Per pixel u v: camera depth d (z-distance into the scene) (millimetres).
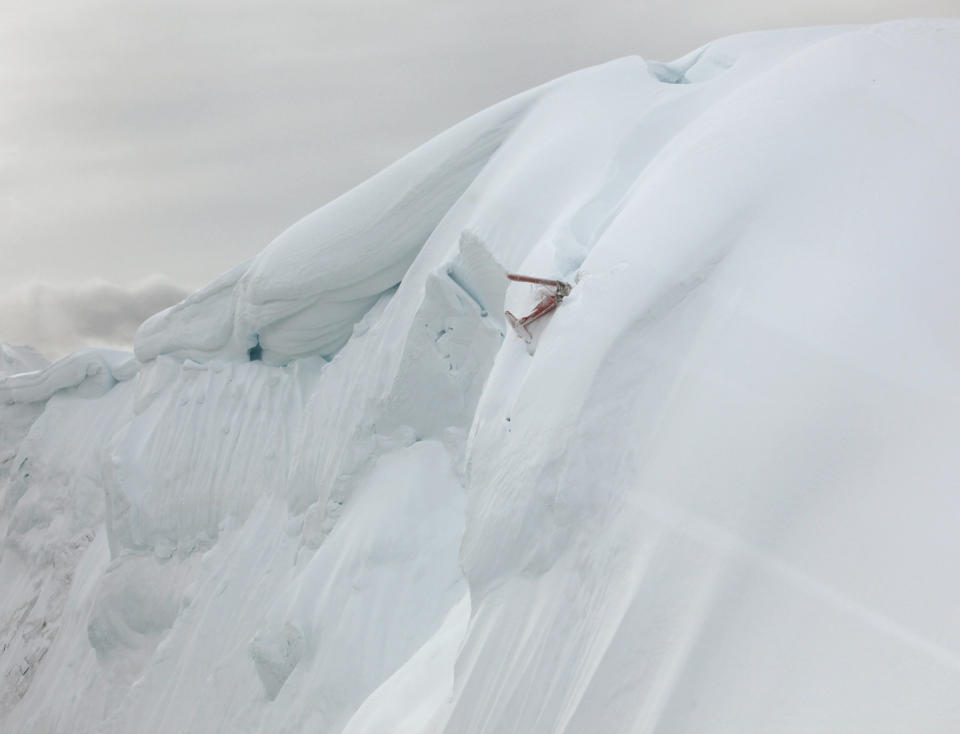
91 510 29266
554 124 17312
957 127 10570
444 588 16219
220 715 18875
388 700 12305
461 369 17125
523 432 10422
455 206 18641
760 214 10195
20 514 31125
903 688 6418
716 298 9750
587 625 8719
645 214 11203
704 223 10406
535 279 11352
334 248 20031
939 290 8820
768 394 8539
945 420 7691
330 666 16141
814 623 7027
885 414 7902
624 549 8734
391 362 17969
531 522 9820
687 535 8172
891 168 10141
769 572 7473
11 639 29016
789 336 8891
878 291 8906
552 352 10695
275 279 20828
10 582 30922
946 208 9570
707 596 7652
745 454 8258
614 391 9750
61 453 30875
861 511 7410
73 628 26734
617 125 16031
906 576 6910
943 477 7312
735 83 15391
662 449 9023
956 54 12016
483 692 9438
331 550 17469
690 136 12773
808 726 6598
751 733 6801
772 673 6984
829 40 13062
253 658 17422
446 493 17141
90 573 27719
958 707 6156
